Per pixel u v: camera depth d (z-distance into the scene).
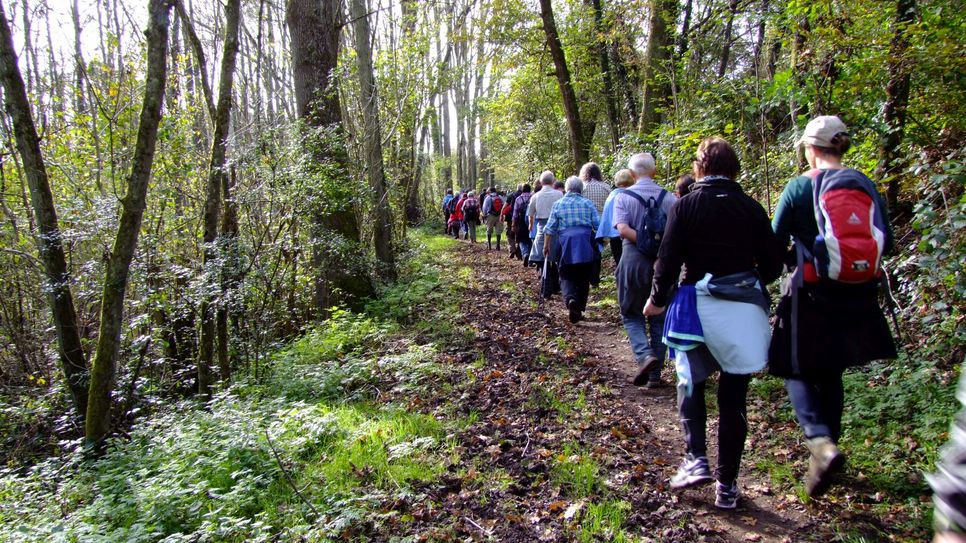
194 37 6.74
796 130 5.44
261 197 6.93
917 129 4.96
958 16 4.34
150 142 5.39
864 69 4.73
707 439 4.19
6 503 4.61
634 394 5.21
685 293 3.23
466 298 10.02
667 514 3.33
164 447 4.95
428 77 14.02
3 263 8.25
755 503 3.35
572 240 6.61
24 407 7.16
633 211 5.17
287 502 3.76
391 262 11.82
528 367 6.05
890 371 4.30
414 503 3.58
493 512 3.47
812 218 2.98
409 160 14.97
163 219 7.95
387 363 6.33
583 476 3.74
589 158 13.23
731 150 3.27
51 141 8.39
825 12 4.96
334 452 4.36
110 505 4.18
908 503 3.11
